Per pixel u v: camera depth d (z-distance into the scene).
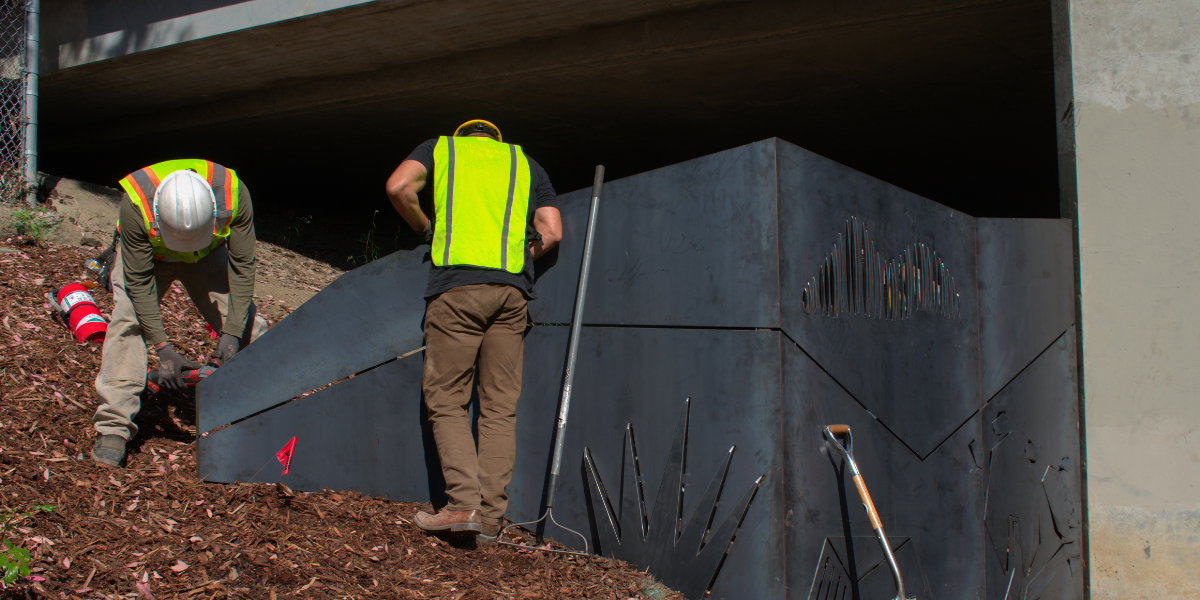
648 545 3.01
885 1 5.22
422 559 2.88
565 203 3.28
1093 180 3.25
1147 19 3.18
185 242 3.04
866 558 2.94
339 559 2.73
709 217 2.91
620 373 3.11
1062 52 3.38
